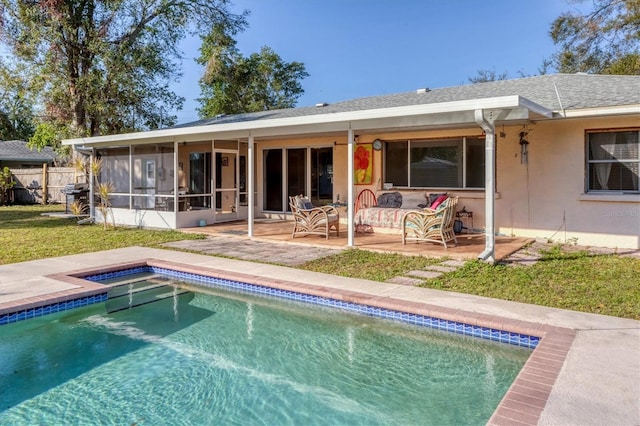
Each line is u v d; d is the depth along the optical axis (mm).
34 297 5680
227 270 7289
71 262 7902
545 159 9883
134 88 19688
